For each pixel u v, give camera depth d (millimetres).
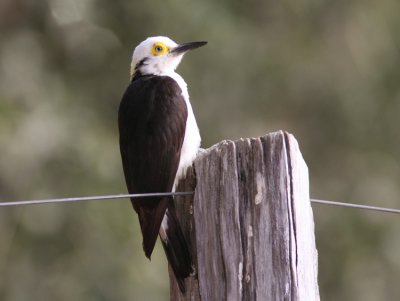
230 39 17562
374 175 18797
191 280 7691
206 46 17438
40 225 16016
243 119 17906
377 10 19172
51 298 15906
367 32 19047
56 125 16438
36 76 17297
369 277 18328
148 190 8828
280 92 18422
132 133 9047
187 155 9070
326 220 18578
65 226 16062
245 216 7312
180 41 17328
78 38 17688
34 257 16016
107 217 16062
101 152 16516
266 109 18328
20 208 15977
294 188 7246
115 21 17766
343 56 18906
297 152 7297
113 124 17516
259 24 18484
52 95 17188
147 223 8273
